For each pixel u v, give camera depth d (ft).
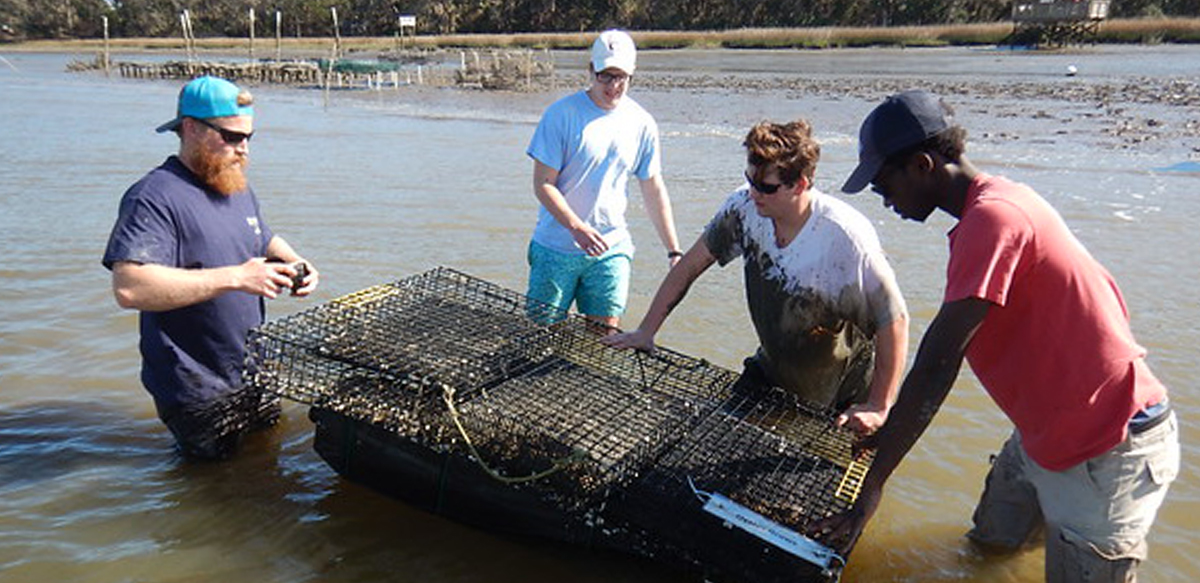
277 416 16.63
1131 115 61.11
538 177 16.31
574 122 16.06
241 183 14.52
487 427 12.57
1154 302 23.25
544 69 107.76
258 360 14.07
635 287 25.00
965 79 95.09
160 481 14.82
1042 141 49.85
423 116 69.36
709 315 22.75
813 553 10.57
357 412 13.41
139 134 55.98
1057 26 148.87
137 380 18.60
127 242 13.29
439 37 224.53
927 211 9.87
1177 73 96.53
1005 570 12.73
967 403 17.58
